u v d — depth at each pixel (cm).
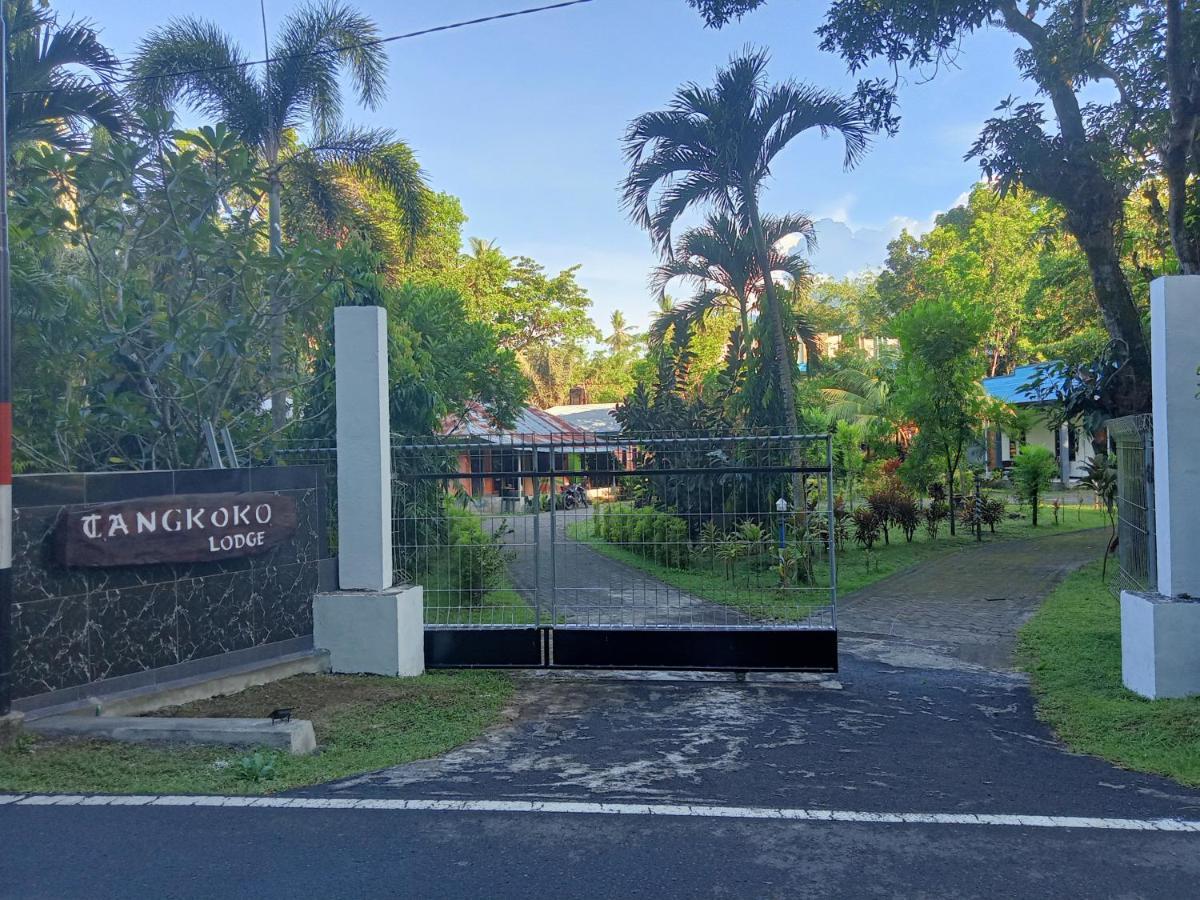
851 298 5541
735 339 2084
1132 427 882
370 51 1628
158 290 1078
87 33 1245
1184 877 421
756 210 1614
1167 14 1129
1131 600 791
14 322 891
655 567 952
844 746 670
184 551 739
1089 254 1396
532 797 532
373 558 875
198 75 1577
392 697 777
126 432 970
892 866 433
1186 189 1325
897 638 1127
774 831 478
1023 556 1908
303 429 1186
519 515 953
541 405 5603
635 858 440
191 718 659
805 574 1127
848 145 1558
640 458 989
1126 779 586
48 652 652
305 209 1700
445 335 1673
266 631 821
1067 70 1275
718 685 879
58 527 657
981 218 4247
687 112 1548
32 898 392
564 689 856
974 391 2289
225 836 462
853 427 2672
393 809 505
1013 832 479
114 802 509
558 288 5566
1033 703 812
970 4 1255
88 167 923
